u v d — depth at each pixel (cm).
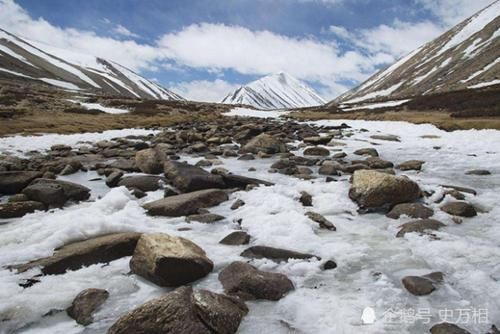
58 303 507
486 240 693
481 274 549
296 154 1855
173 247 579
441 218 807
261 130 2544
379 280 555
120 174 1242
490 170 1371
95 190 1155
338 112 6519
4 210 862
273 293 509
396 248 671
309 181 1180
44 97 6150
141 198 1030
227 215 883
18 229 757
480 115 3212
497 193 1031
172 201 911
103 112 5150
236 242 702
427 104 4600
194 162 1602
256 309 486
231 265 583
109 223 763
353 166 1351
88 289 520
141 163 1398
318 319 461
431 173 1334
